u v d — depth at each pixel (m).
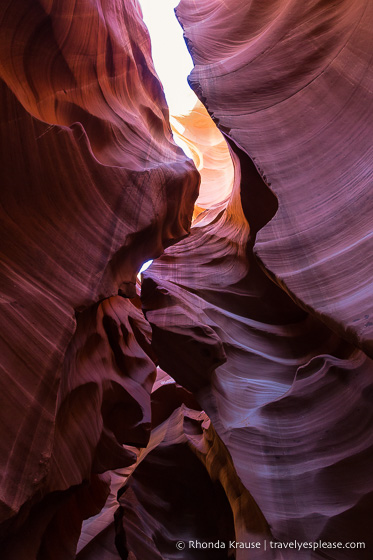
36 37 4.54
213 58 7.92
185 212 7.16
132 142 6.27
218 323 8.29
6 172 3.83
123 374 6.56
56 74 5.04
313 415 5.12
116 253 4.75
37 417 3.21
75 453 4.25
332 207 4.73
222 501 7.59
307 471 4.58
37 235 4.02
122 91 6.82
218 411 6.65
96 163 4.99
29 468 2.98
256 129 6.13
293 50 6.85
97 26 5.83
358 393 4.77
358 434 4.56
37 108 4.57
